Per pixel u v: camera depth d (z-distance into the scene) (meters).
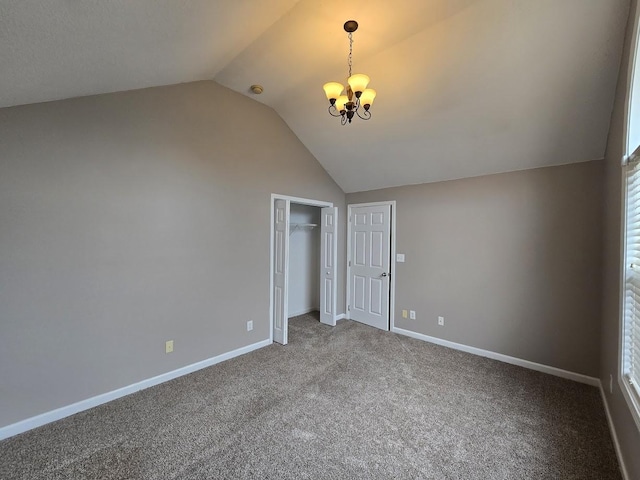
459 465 1.74
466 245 3.52
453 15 2.02
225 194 3.19
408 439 1.96
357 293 4.70
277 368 3.02
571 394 2.54
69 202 2.17
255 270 3.51
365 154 3.81
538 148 2.82
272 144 3.69
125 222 2.46
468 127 2.88
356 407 2.33
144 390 2.56
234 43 2.27
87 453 1.81
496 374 2.92
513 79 2.32
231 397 2.46
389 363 3.16
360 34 2.25
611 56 1.99
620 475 1.69
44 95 1.94
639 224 1.69
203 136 2.99
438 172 3.62
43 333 2.08
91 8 1.22
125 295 2.47
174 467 1.71
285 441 1.93
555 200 2.92
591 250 2.72
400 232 4.15
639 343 1.63
